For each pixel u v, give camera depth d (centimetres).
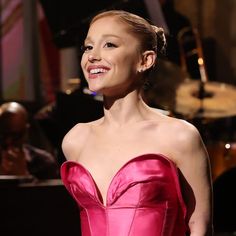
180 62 1377
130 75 522
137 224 493
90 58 519
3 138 1112
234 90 1386
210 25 1986
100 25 525
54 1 1180
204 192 515
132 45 522
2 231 834
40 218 847
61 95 1272
